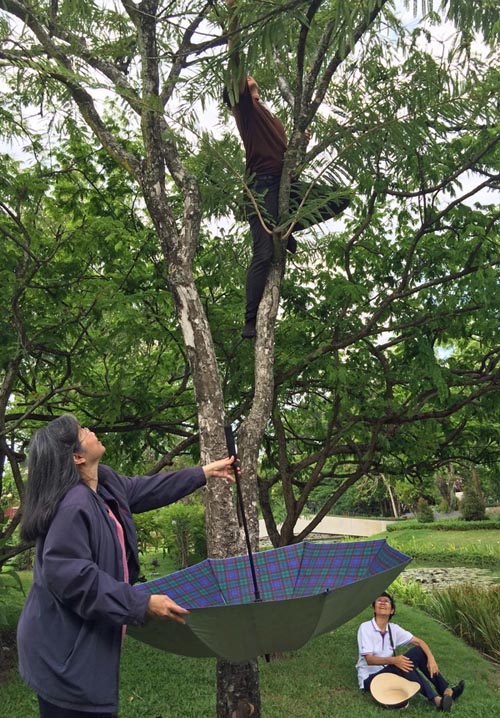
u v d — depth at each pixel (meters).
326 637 8.17
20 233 6.83
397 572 1.99
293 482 9.22
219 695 2.83
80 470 2.13
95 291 7.04
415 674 6.16
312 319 7.30
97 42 4.16
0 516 6.82
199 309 3.26
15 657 7.25
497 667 7.45
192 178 3.60
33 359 7.39
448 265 7.17
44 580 1.92
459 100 4.25
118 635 1.97
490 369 7.34
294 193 3.85
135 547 2.17
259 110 3.81
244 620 1.82
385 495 39.69
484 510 30.91
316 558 2.45
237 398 7.33
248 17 3.35
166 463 7.13
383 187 6.12
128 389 7.41
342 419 7.90
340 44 3.33
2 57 3.79
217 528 2.87
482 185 6.09
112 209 7.42
